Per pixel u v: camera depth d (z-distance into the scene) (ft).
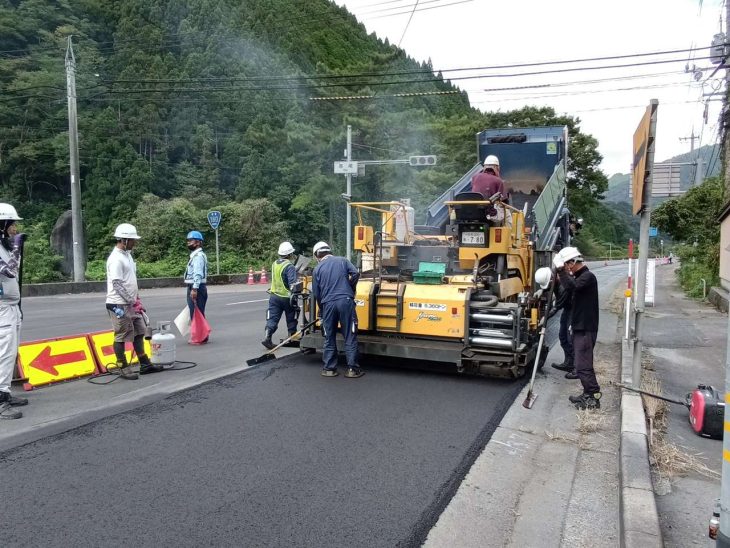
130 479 13.55
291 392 21.44
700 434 17.39
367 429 17.40
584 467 15.25
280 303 29.30
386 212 28.30
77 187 77.00
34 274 103.81
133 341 23.77
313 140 120.98
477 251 24.88
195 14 192.65
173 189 165.68
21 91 158.71
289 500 12.57
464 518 12.19
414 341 24.52
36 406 19.39
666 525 11.96
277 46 189.16
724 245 51.72
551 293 22.22
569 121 122.42
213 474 13.89
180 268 108.37
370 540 10.98
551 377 24.94
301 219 153.17
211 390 21.61
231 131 177.88
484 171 29.78
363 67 118.32
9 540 10.75
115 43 182.80
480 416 18.95
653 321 42.09
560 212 38.93
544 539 11.48
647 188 20.43
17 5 184.24
